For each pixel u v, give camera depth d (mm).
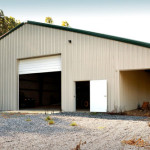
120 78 10250
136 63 9625
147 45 9289
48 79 20172
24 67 13867
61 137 4973
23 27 13859
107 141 4539
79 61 11352
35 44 13203
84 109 13094
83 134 5301
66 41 11898
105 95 10383
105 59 10531
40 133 5461
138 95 12867
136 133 5332
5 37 14719
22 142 4523
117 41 10219
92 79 10852
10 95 14117
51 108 15078
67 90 11648
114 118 8383
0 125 6711
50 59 12719
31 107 16625
